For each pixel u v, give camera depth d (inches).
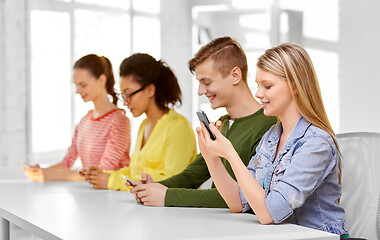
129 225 59.2
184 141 92.9
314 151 61.7
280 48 65.2
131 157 99.5
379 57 194.2
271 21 229.9
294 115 65.9
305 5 217.8
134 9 253.0
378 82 194.9
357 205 78.6
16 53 201.5
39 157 209.0
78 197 81.0
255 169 71.5
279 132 69.3
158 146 93.7
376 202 77.4
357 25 200.7
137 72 94.6
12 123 200.4
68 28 222.4
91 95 108.3
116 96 110.2
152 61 96.0
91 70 107.3
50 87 213.9
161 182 83.8
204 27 257.4
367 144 79.8
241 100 79.8
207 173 87.6
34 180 103.5
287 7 225.0
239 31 244.7
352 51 202.4
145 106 96.2
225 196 66.7
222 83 79.0
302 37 218.5
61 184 98.0
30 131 206.2
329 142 63.2
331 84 209.2
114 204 74.3
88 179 92.4
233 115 80.7
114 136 105.8
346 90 204.4
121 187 89.4
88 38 232.4
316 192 64.3
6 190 89.5
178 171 90.8
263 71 65.4
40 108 209.9
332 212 65.1
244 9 241.3
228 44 79.6
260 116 78.4
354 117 202.1
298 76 64.0
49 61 213.9
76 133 114.4
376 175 78.2
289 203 59.2
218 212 67.7
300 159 61.2
